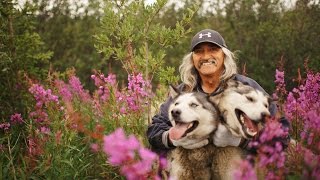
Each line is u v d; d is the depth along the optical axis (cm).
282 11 1142
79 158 237
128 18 271
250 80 215
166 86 288
